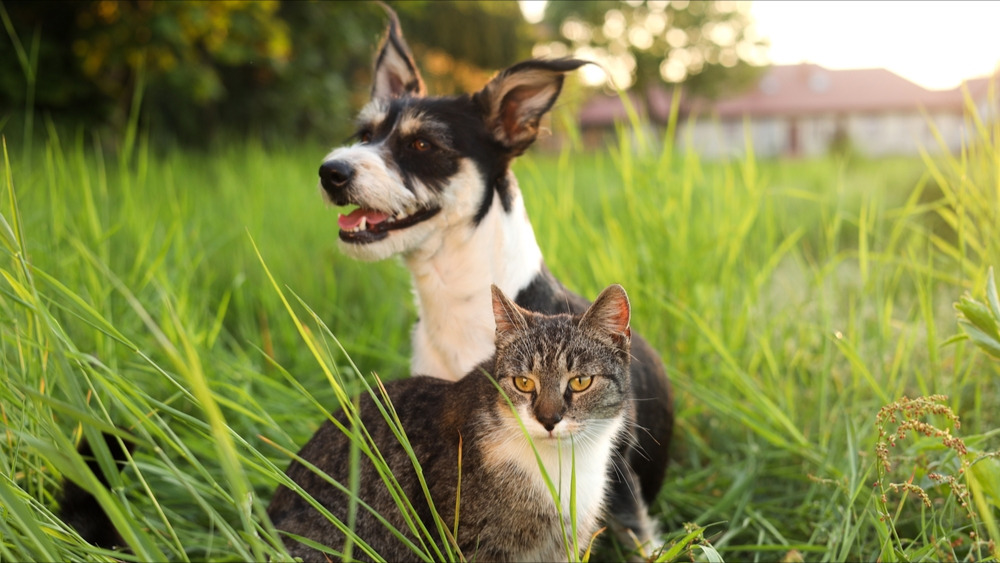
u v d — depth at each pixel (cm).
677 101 455
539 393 238
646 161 457
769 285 468
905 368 369
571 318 260
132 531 143
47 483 266
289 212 660
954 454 262
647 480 324
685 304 407
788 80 5475
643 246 416
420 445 244
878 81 5303
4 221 193
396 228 322
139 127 1188
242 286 505
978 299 349
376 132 341
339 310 471
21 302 177
